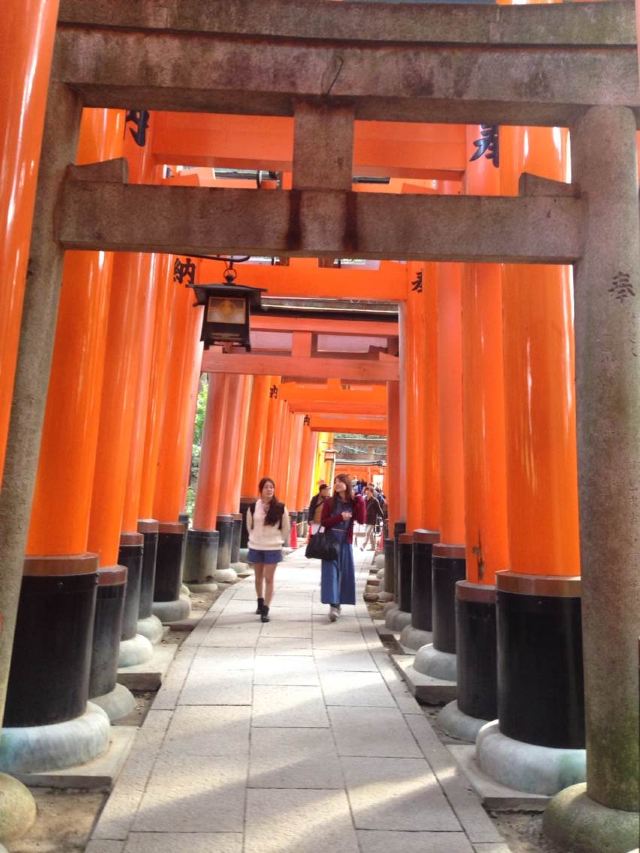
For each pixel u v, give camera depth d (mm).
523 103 3668
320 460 38031
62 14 3672
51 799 3799
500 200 3568
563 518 4156
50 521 4355
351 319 14562
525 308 4289
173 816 3527
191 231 3492
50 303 3494
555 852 3322
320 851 3230
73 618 4328
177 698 5484
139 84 3633
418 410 9758
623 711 3326
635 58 3666
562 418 4180
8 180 2965
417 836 3395
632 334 3457
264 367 14422
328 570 8992
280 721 5016
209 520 12852
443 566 6391
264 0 3711
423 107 3746
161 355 8758
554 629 4055
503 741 4113
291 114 3883
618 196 3541
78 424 4453
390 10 3723
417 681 5922
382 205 3545
